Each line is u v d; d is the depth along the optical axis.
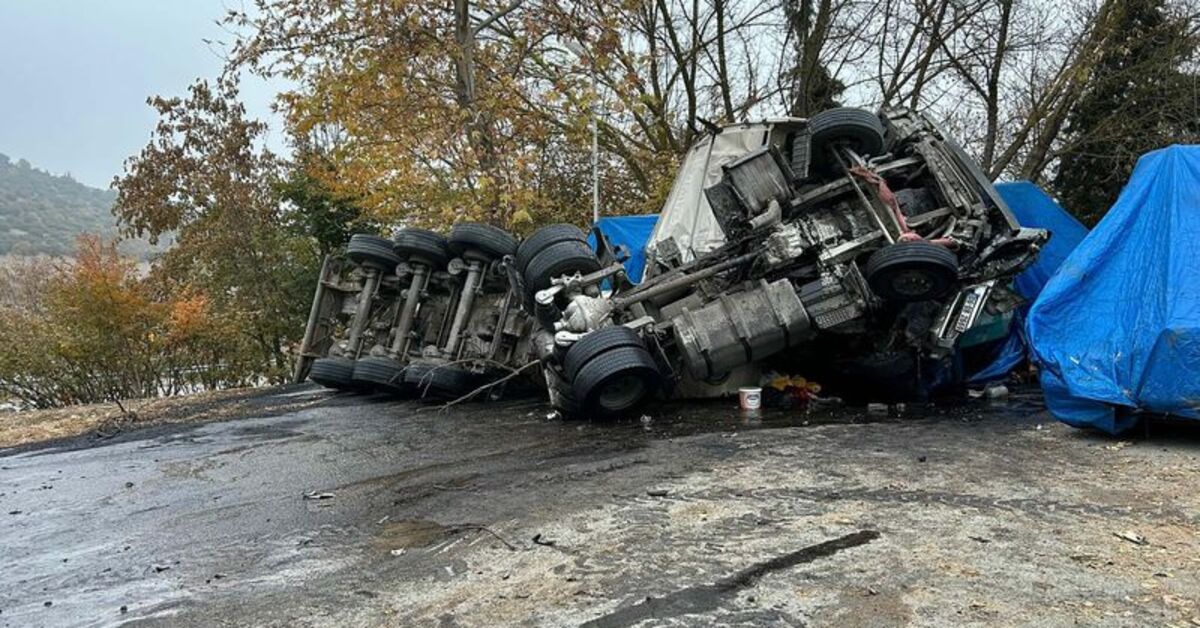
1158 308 5.99
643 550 4.12
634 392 7.85
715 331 7.88
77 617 3.79
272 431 8.84
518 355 10.17
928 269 7.53
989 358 9.34
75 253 18.70
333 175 18.62
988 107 20.36
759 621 3.24
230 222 22.23
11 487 6.82
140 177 22.97
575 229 9.10
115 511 5.76
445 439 7.63
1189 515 4.32
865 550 3.96
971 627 3.11
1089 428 6.49
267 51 16.12
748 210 8.34
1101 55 17.27
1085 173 20.64
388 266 11.23
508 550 4.27
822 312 8.00
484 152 16.17
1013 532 4.14
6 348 14.79
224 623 3.57
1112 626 3.08
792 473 5.48
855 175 8.55
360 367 10.62
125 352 15.57
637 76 18.16
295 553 4.50
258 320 20.48
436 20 16.36
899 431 6.85
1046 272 9.92
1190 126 18.09
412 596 3.73
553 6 16.53
